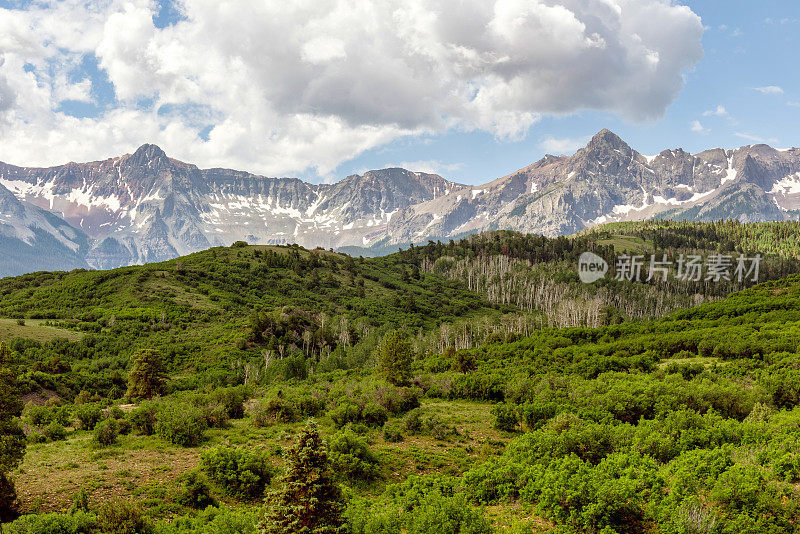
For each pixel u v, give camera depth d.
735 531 17.88
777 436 28.38
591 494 20.89
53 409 53.38
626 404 40.62
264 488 27.34
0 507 22.64
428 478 27.11
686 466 23.59
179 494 26.17
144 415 38.62
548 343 95.06
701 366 59.34
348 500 23.72
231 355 109.00
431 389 57.91
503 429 42.19
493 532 19.94
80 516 19.59
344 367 104.62
